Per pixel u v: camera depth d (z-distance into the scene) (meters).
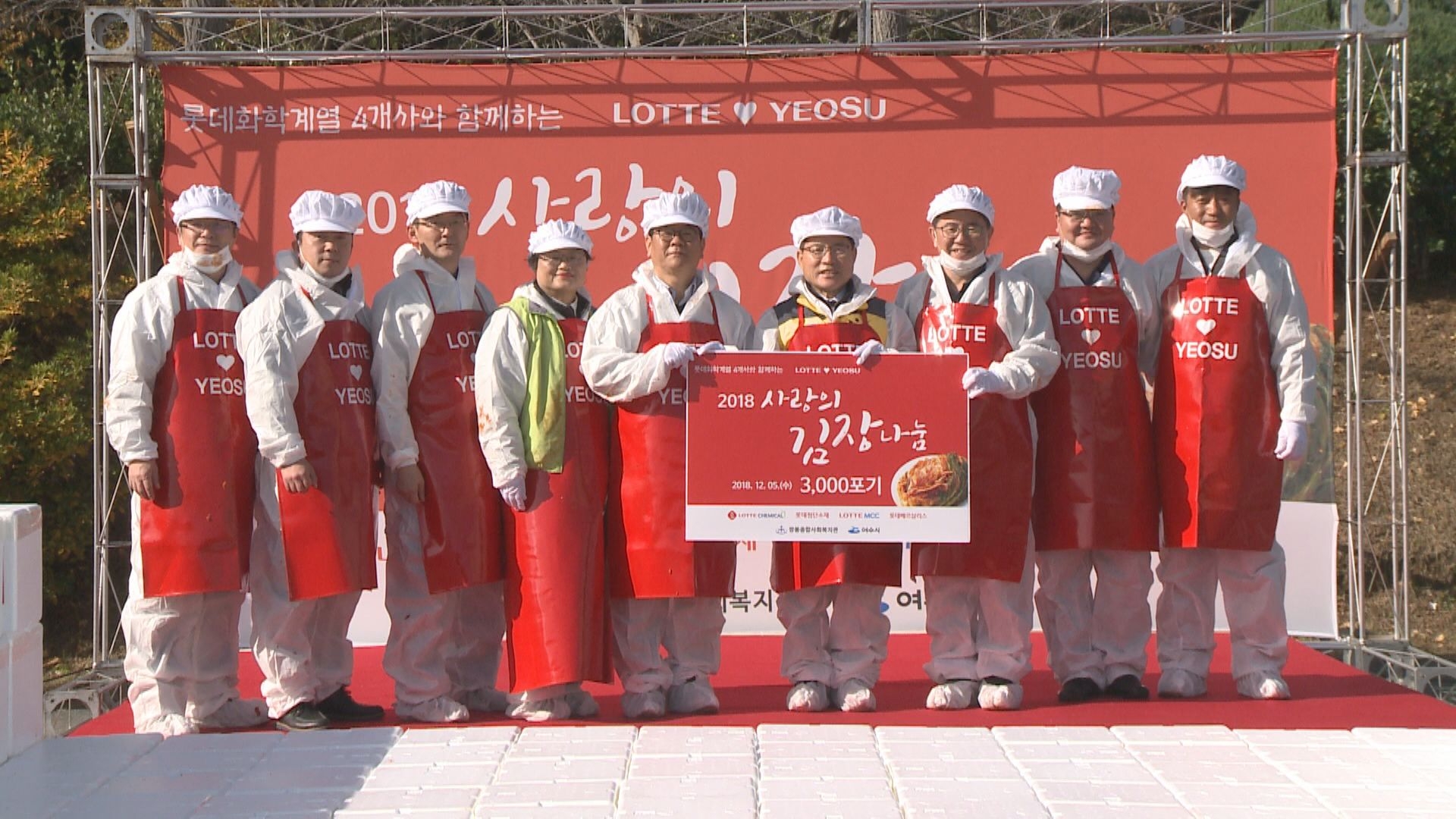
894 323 4.94
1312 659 6.09
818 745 4.12
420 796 3.62
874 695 4.91
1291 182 7.14
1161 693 5.22
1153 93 7.16
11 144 9.55
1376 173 11.60
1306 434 5.09
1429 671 6.87
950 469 4.73
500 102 7.21
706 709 4.86
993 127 7.17
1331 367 7.18
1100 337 5.06
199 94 7.16
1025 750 4.05
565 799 3.57
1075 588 5.18
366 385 4.86
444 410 4.82
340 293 4.87
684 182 7.21
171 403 4.77
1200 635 5.23
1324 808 3.51
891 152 7.20
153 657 4.78
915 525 4.73
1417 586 9.79
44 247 9.06
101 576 7.12
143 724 4.79
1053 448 5.08
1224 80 7.16
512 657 4.76
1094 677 5.15
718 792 3.63
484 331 4.85
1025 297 4.96
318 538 4.68
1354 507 7.91
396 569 4.89
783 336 4.91
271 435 4.60
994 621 4.96
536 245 4.86
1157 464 5.19
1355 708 4.94
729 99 7.21
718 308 4.92
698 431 4.73
